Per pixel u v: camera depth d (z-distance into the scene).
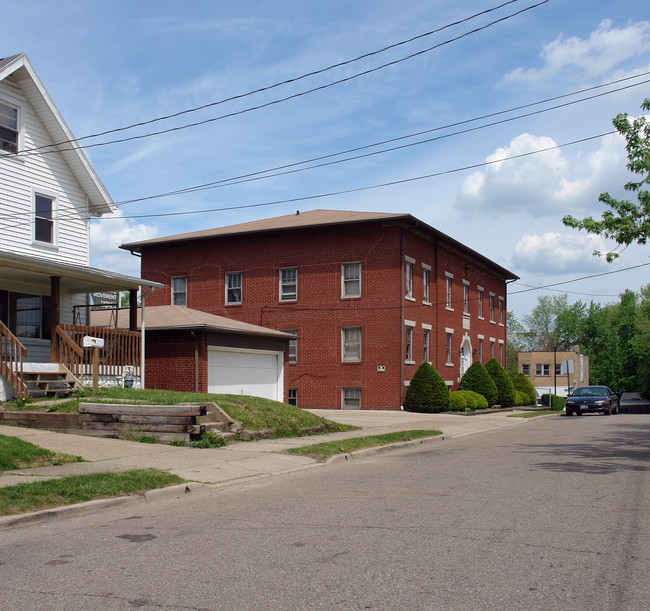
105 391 17.66
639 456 13.83
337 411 31.17
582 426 24.11
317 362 34.03
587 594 5.09
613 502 8.70
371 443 16.08
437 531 7.13
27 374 17.88
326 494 9.59
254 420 16.47
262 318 35.38
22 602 5.00
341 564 5.91
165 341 24.41
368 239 33.41
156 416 14.31
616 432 20.61
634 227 15.83
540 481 10.51
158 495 9.45
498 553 6.23
